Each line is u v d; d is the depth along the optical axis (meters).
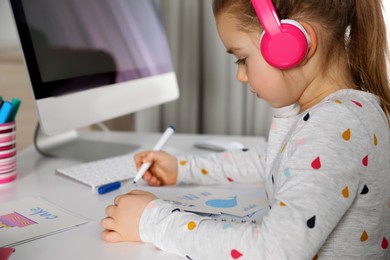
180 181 0.93
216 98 1.78
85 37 1.08
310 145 0.61
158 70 1.29
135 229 0.66
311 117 0.64
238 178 0.94
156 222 0.65
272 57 0.66
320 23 0.68
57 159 1.11
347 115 0.63
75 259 0.61
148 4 1.32
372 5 0.71
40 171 1.01
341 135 0.62
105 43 1.13
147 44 1.28
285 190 0.59
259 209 0.76
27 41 0.93
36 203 0.80
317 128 0.62
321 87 0.71
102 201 0.82
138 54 1.24
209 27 1.73
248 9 0.68
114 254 0.63
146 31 1.29
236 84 1.75
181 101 1.81
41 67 0.95
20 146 1.41
